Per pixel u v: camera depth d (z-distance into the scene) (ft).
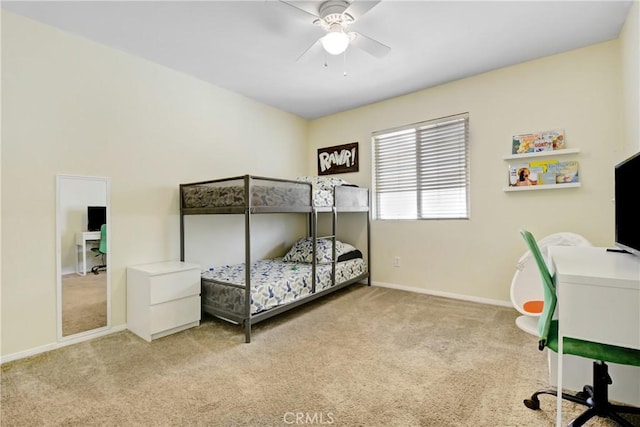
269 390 5.86
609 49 8.79
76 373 6.55
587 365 5.68
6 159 7.14
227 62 9.87
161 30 8.06
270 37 8.40
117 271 9.01
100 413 5.23
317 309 10.62
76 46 8.23
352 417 5.07
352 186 12.94
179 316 8.81
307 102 13.61
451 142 11.83
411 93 12.59
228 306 8.86
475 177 11.14
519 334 8.35
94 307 8.54
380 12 7.30
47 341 7.69
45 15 7.36
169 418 5.08
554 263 4.83
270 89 12.14
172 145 10.37
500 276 10.73
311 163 16.11
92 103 8.53
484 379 6.17
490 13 7.39
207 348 7.73
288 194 9.67
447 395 5.65
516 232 10.36
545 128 9.76
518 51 9.33
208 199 9.53
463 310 10.32
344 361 6.97
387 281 13.52
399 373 6.43
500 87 10.53
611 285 3.81
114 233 8.96
